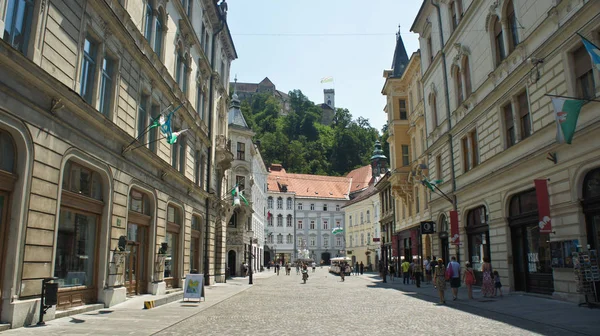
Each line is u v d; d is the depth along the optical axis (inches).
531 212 703.1
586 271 538.9
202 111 1151.6
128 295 679.7
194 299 765.9
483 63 881.5
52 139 452.1
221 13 1254.9
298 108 5142.7
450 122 1079.0
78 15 505.4
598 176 553.6
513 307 573.0
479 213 932.0
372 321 478.9
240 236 1870.1
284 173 3777.1
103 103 583.8
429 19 1242.6
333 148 4424.2
